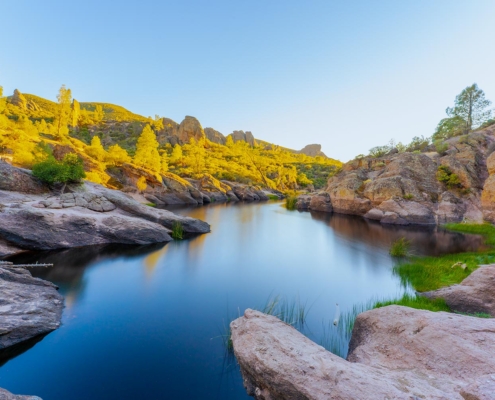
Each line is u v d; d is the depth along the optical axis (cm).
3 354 900
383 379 554
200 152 11819
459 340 661
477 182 3875
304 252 2522
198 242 2775
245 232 3434
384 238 3092
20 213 2023
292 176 12750
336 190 5494
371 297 1477
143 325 1141
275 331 773
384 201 4350
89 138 11838
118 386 788
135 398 744
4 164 2589
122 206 2894
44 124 9681
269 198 9638
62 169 2856
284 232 3475
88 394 756
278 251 2550
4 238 1955
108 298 1405
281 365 611
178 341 1022
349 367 595
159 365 882
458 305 1167
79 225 2288
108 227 2430
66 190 2895
